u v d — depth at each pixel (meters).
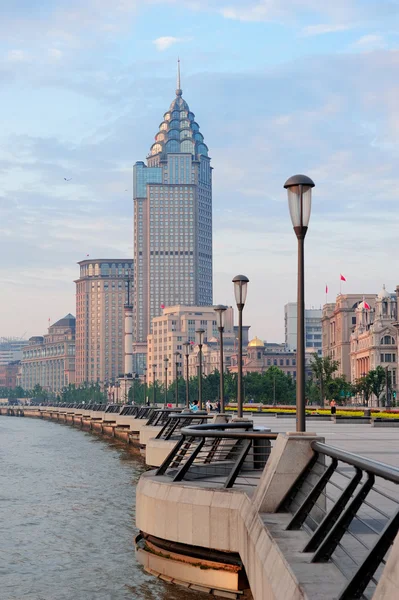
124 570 26.67
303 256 18.06
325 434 51.50
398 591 8.59
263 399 182.50
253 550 16.03
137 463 70.00
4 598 23.72
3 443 109.44
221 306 47.84
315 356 165.88
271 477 16.75
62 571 27.09
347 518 12.41
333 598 10.68
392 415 75.69
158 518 21.61
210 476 24.02
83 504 44.09
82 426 165.38
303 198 18.09
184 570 20.89
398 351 183.50
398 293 195.75
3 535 34.59
